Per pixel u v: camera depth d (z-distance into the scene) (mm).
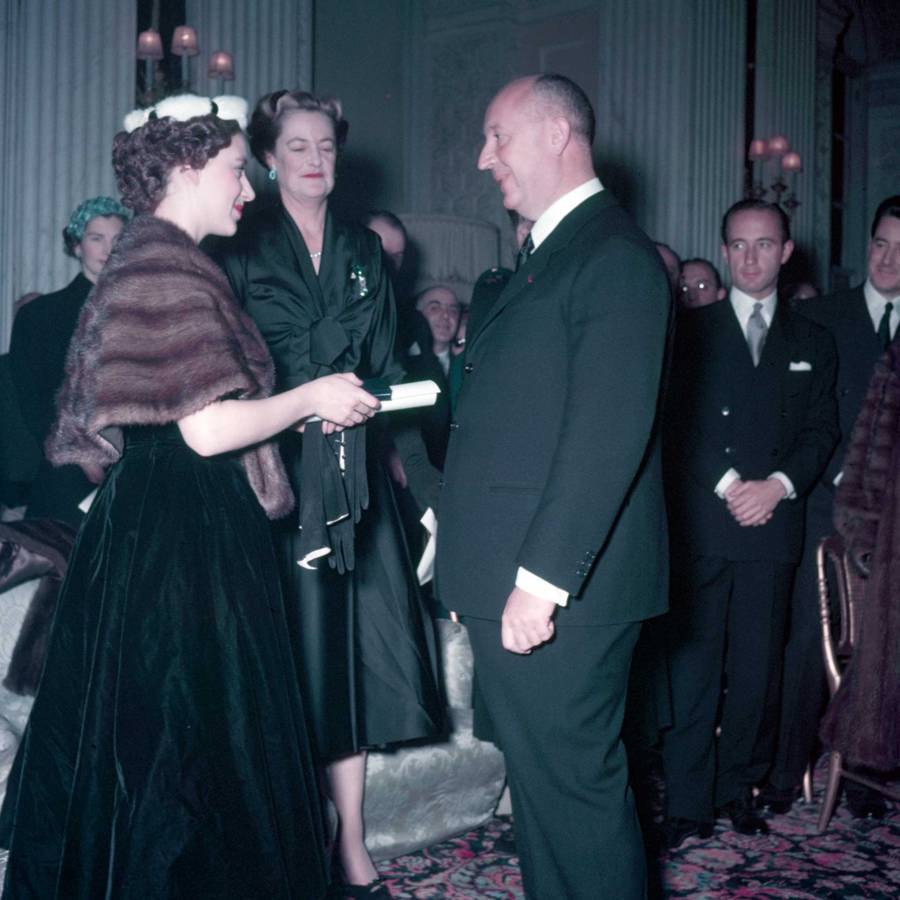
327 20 8711
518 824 2129
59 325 3363
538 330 2041
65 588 1998
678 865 3033
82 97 5949
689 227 7758
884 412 3186
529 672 2037
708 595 3240
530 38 9055
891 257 3549
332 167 2664
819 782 3816
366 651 2625
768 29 9430
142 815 1811
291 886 1922
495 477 2070
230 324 1933
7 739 2412
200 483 1958
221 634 1918
